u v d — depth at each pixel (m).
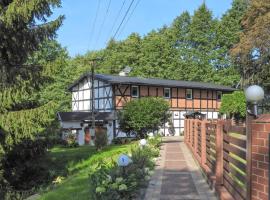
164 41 73.44
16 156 21.55
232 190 8.71
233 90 60.62
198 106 56.88
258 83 45.97
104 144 31.75
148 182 11.73
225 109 49.28
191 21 75.62
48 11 20.55
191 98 56.16
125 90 49.09
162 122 37.28
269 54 41.88
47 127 21.03
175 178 13.08
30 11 19.47
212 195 10.30
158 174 13.98
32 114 19.41
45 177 22.00
